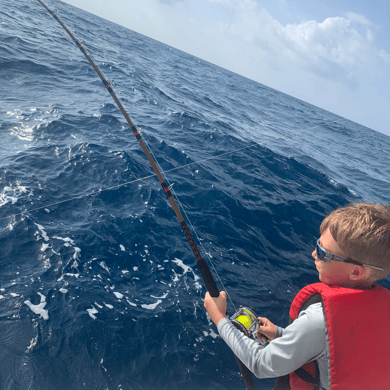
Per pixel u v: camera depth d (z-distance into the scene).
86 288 3.09
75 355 2.48
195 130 9.02
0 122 5.85
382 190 10.27
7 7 17.89
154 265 3.66
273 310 3.50
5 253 3.24
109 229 3.98
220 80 30.77
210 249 4.25
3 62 9.37
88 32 23.25
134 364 2.55
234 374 2.69
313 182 8.09
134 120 8.11
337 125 27.77
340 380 0.76
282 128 16.30
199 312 3.20
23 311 2.70
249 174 7.11
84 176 4.96
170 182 5.62
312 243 5.14
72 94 8.80
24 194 4.15
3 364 2.29
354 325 0.78
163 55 31.19
